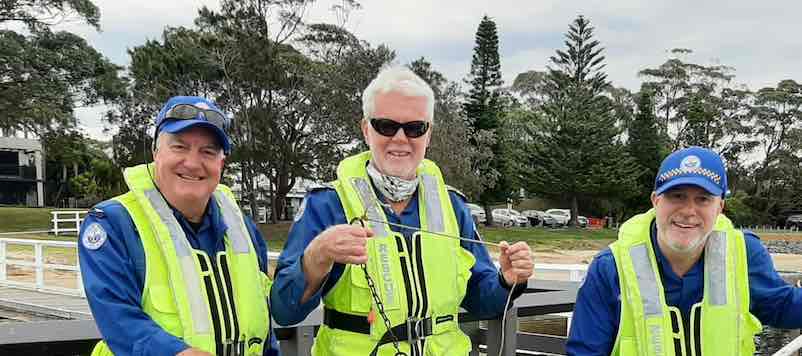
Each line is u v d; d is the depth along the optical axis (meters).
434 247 2.54
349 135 36.22
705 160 2.40
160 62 36.53
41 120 36.31
